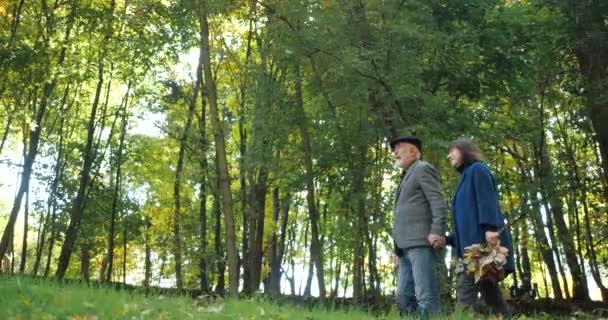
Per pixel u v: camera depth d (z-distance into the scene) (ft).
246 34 67.62
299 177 51.08
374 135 48.14
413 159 21.43
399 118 44.65
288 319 19.79
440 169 49.26
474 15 48.37
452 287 43.65
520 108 57.52
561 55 57.98
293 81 48.70
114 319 16.79
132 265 110.83
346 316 21.62
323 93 45.44
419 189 20.79
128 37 61.41
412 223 20.63
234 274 44.42
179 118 77.56
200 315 18.93
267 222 73.41
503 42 49.34
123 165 85.20
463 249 19.97
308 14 42.50
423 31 43.50
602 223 66.13
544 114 65.31
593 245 66.13
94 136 83.05
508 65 51.06
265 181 64.13
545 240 62.85
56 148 79.97
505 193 58.95
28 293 19.33
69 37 62.23
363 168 49.03
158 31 61.57
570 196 66.54
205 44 45.78
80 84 66.69
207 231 82.28
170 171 85.15
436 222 20.18
